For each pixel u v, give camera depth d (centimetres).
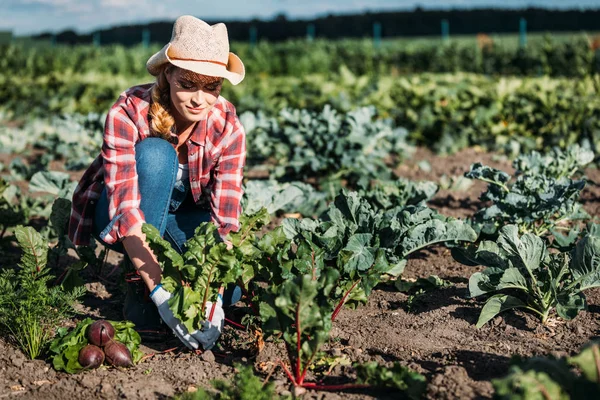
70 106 1165
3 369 296
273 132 668
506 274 321
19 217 446
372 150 651
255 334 316
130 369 294
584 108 816
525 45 2147
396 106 945
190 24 287
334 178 611
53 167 759
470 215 544
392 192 479
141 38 4284
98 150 714
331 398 268
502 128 838
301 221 370
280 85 1205
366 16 4025
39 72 2103
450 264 429
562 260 335
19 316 308
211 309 298
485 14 3900
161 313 296
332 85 1016
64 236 388
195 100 289
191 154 316
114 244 332
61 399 272
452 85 1001
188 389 277
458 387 268
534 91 896
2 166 728
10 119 1232
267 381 280
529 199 414
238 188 321
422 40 3219
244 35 3834
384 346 317
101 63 2258
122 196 300
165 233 339
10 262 439
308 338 273
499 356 300
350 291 324
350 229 355
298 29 3938
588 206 569
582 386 213
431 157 811
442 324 338
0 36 3219
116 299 384
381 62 2142
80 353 292
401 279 388
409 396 260
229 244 305
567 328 330
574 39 1972
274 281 313
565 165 502
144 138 312
